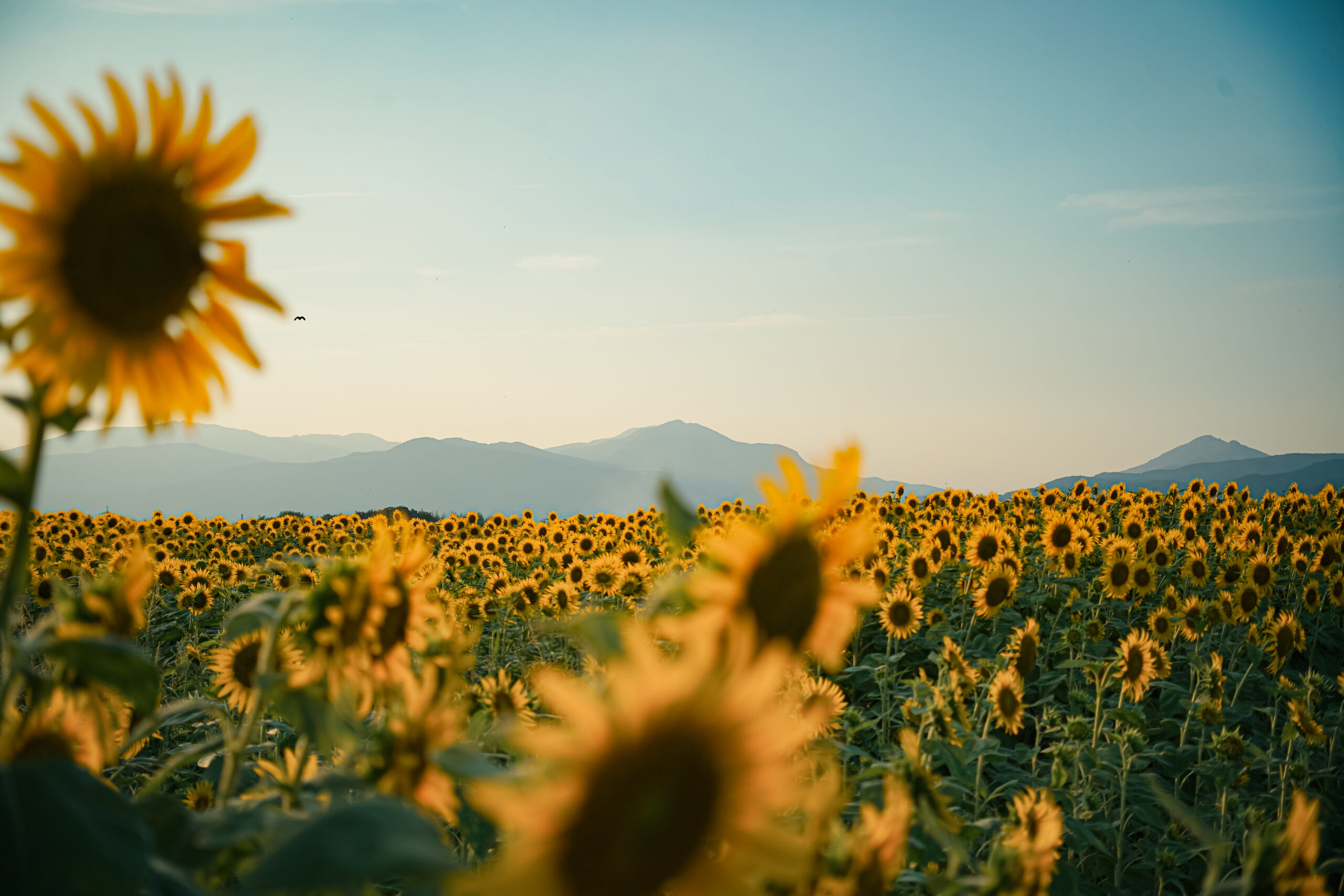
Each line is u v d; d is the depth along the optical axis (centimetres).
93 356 151
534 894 104
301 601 195
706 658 117
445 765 158
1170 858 543
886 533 1307
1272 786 704
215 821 173
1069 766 556
